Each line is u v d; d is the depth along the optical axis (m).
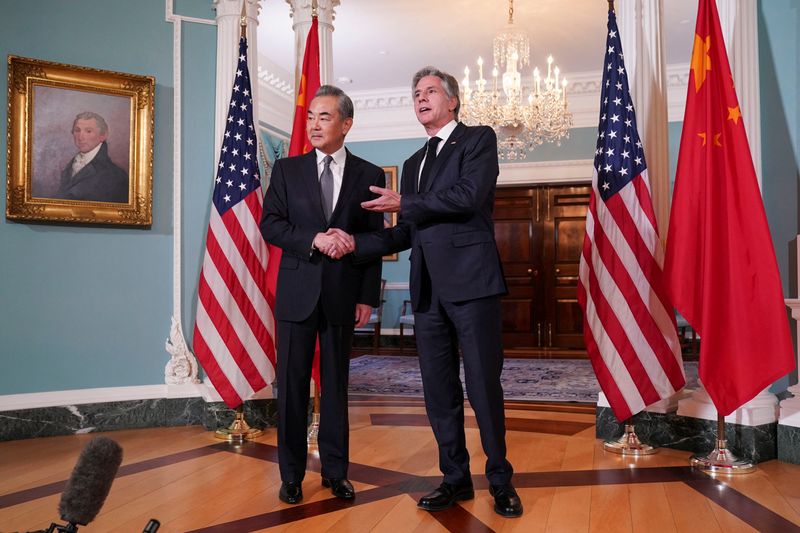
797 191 3.90
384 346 10.31
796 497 2.82
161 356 4.61
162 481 3.10
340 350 2.84
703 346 3.24
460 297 2.56
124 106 4.50
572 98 9.46
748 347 3.17
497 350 2.63
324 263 2.79
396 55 8.33
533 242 10.18
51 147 4.29
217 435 4.12
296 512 2.63
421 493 2.89
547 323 10.11
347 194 2.90
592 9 6.95
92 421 4.37
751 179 3.21
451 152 2.67
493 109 7.00
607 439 3.98
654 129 3.96
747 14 3.70
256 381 4.11
